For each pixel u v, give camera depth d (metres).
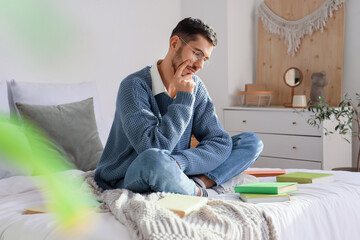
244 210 1.04
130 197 1.17
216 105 3.41
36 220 1.01
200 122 1.63
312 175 1.54
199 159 1.39
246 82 3.54
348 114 2.71
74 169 1.82
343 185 1.44
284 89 3.39
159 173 1.20
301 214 1.16
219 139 1.51
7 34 2.12
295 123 2.96
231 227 0.94
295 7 3.29
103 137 2.20
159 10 3.12
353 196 1.37
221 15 3.29
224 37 3.30
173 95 1.58
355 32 3.06
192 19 1.44
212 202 1.09
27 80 2.19
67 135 1.88
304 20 3.23
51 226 0.95
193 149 1.42
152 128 1.36
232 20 3.32
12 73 2.15
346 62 3.11
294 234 1.11
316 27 3.19
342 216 1.29
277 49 3.41
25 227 0.98
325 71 3.10
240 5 3.41
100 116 2.34
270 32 3.44
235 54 3.38
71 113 1.96
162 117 1.49
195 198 1.10
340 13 3.07
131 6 2.89
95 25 2.62
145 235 0.84
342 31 3.06
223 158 1.46
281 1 3.36
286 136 3.02
